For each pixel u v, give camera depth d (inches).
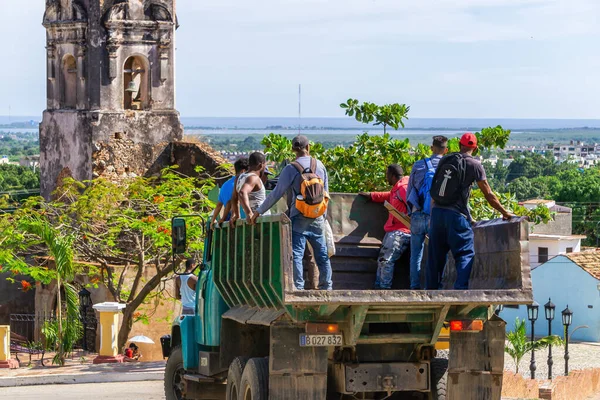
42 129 2006.6
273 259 529.0
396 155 1376.7
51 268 1640.0
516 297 524.1
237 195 620.7
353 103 1417.3
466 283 564.1
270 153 1427.2
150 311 1638.8
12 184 4318.4
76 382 1038.4
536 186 5561.0
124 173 1904.5
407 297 514.3
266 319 558.3
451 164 569.9
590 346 2519.7
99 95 1897.1
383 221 700.0
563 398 1254.3
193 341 712.4
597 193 4586.6
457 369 561.6
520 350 1630.2
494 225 565.9
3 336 1166.3
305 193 571.8
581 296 2667.3
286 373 536.7
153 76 1937.7
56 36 1948.8
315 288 609.0
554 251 3088.1
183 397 743.1
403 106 1422.2
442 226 570.6
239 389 596.1
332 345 532.7
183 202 1555.1
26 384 1029.2
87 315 1492.4
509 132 1381.6
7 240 1472.7
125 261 1537.9
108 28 1891.0
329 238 597.0
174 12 1948.8
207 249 690.8
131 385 1008.9
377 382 561.9
